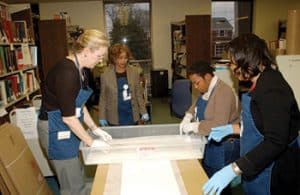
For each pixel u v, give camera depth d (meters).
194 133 1.79
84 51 1.64
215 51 7.52
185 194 1.13
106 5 7.47
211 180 1.17
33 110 2.80
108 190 1.16
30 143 2.81
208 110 1.85
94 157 1.48
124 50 2.56
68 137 1.79
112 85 2.61
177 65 6.99
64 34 5.96
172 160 1.43
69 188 1.88
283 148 1.12
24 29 3.96
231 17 7.68
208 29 5.84
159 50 7.66
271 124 1.09
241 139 1.39
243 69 1.22
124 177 1.27
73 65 1.64
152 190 1.16
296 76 2.48
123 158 1.46
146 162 1.41
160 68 7.68
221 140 1.83
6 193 2.00
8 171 1.95
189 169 1.34
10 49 3.52
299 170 1.27
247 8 7.69
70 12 7.36
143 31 7.66
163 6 7.44
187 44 5.85
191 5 7.45
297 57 2.46
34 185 2.19
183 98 2.87
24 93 3.79
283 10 7.58
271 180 1.27
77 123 1.61
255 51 1.18
